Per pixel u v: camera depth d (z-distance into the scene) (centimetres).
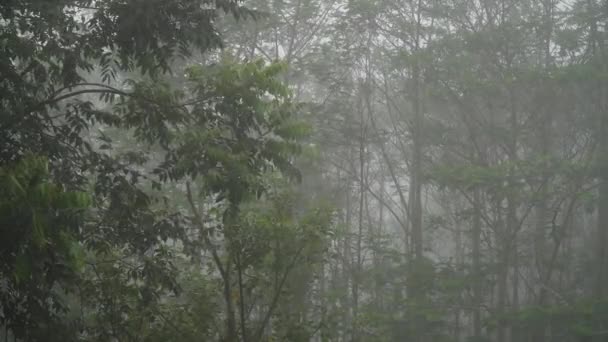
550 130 2114
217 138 866
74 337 912
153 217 1032
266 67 866
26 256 522
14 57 891
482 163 2048
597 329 1614
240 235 1045
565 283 2442
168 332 1120
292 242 1093
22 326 776
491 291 2308
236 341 1132
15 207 459
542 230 2053
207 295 1227
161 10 857
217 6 896
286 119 920
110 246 1053
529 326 1766
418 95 2258
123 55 922
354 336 1575
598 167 1789
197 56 1798
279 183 1134
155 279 1012
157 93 911
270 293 1248
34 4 850
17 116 859
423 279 1950
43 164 486
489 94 1991
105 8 884
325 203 1202
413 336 1861
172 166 898
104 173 970
